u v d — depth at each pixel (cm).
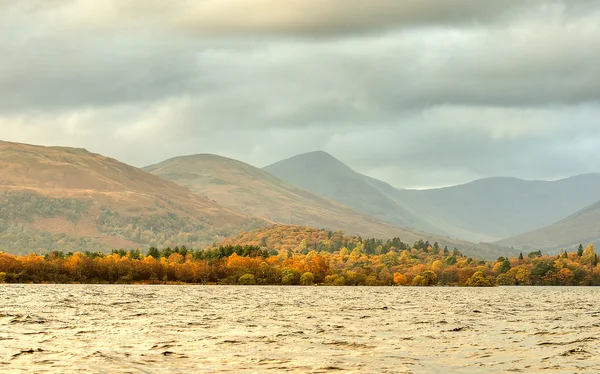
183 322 17875
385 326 17562
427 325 18025
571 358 11612
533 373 10125
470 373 10106
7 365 10269
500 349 12775
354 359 11312
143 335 14538
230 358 11244
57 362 10569
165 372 9844
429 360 11294
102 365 10325
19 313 19950
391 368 10444
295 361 11006
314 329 16400
